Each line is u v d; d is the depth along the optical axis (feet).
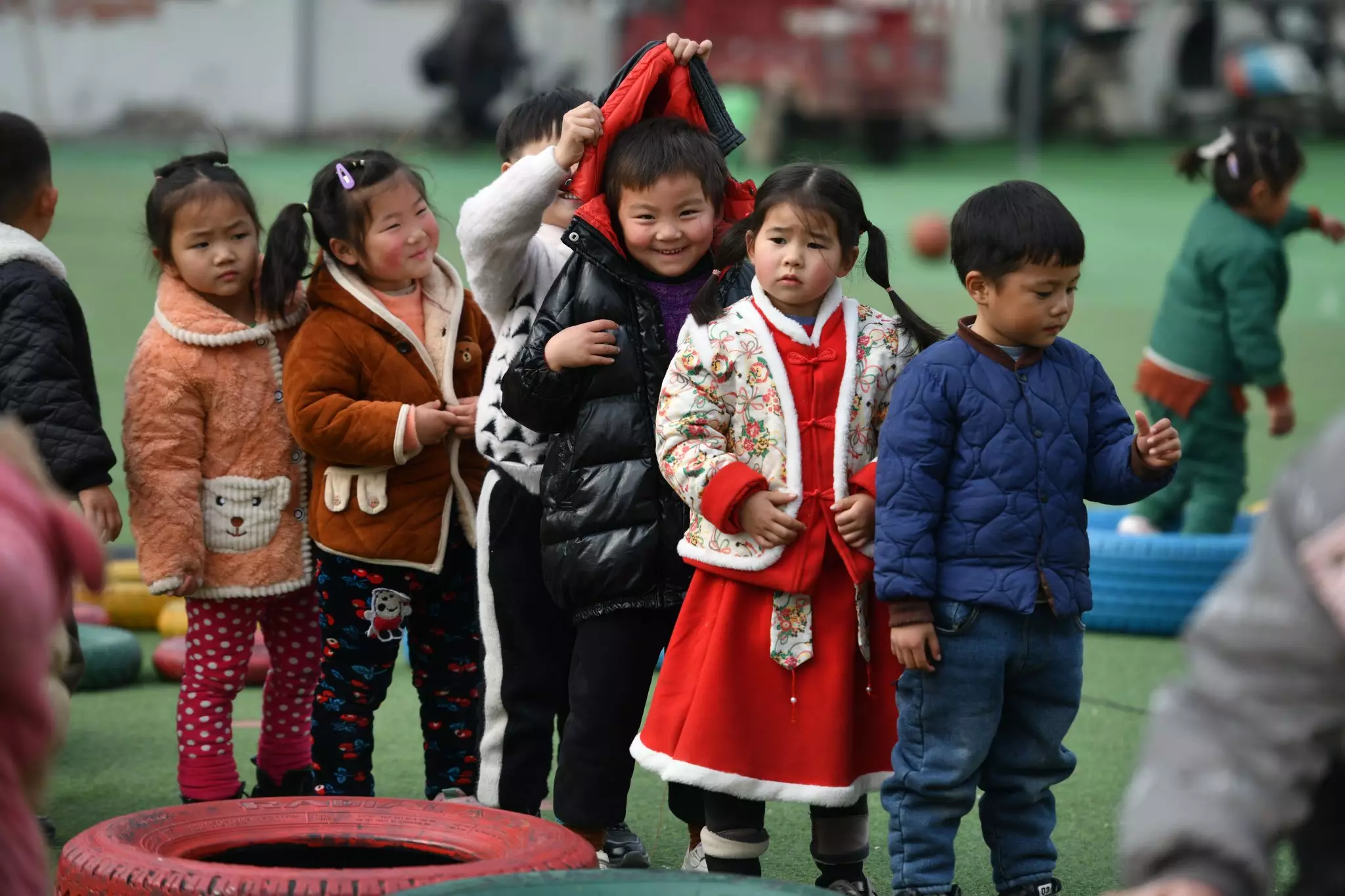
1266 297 64.49
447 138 245.86
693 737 33.68
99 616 60.64
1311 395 101.09
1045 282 32.65
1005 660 32.83
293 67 258.16
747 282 37.83
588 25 255.70
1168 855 17.12
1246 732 17.03
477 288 39.27
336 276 40.68
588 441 36.52
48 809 43.06
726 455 33.73
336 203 40.47
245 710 53.52
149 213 42.19
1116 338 116.67
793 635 33.86
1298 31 261.85
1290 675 16.88
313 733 40.73
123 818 32.01
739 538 33.91
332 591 40.37
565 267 37.60
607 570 36.04
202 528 41.27
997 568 32.60
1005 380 33.09
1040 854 34.22
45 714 20.71
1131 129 276.82
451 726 42.01
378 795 44.29
